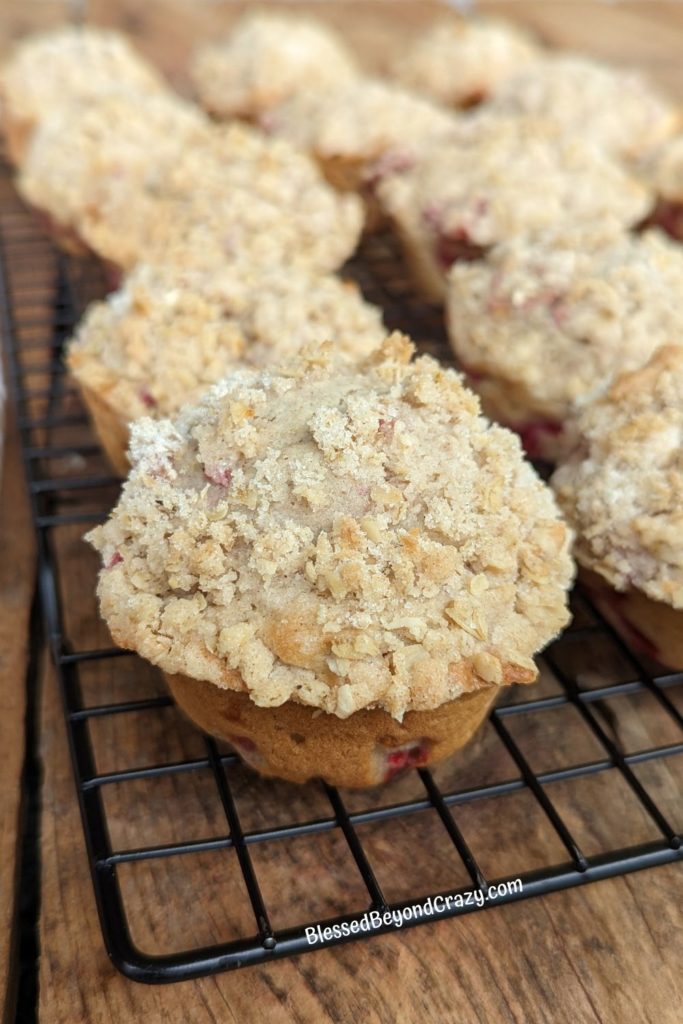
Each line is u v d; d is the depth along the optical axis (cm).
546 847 24
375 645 22
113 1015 22
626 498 26
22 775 26
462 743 25
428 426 24
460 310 33
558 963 23
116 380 29
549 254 32
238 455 24
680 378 26
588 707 27
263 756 24
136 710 26
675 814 25
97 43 51
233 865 24
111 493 33
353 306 31
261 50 51
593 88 45
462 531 23
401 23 72
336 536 23
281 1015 22
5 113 48
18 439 35
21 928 23
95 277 42
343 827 24
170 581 23
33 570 31
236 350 29
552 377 30
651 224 43
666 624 26
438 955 23
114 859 23
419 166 40
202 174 36
